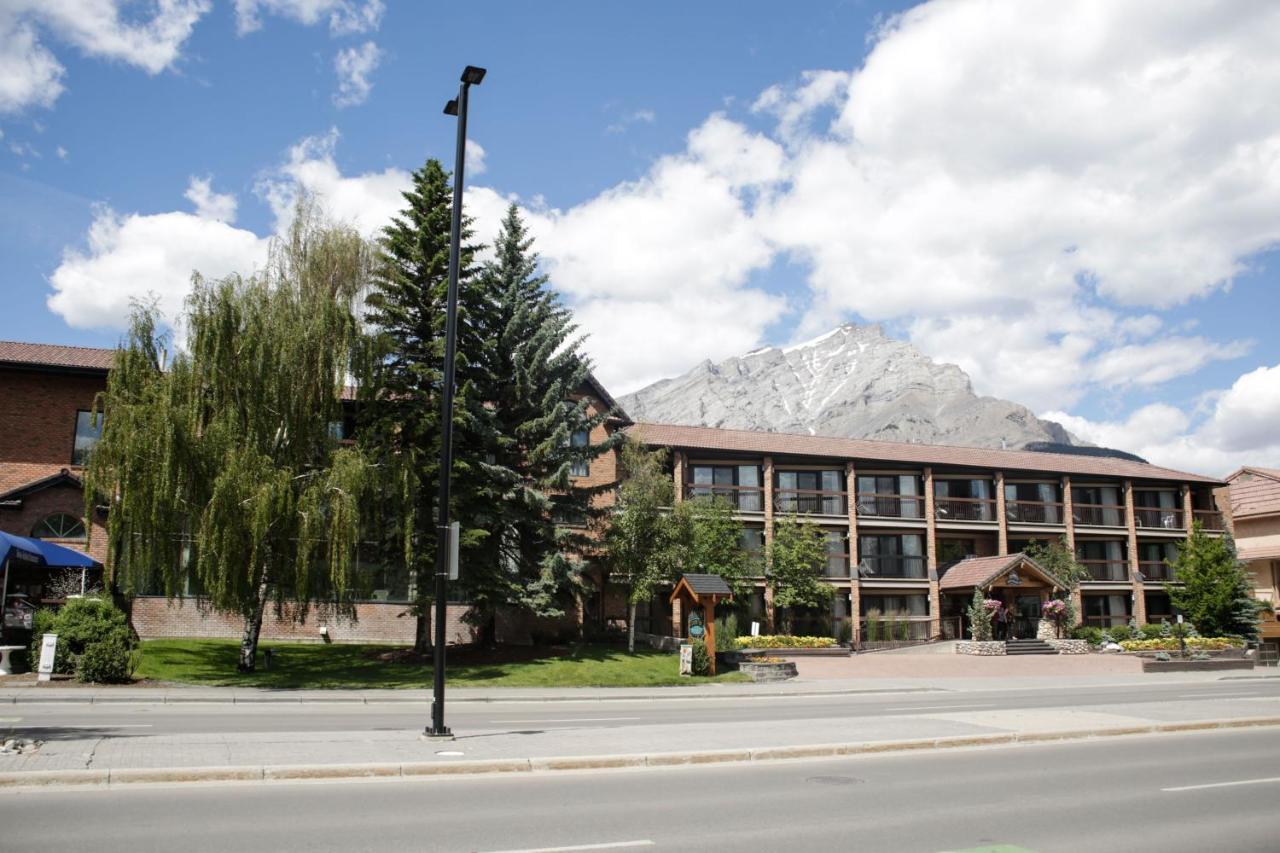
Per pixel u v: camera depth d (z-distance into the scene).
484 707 22.39
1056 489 54.09
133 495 23.45
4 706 19.41
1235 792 11.63
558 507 32.62
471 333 31.34
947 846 8.66
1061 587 44.88
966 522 48.84
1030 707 22.70
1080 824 9.74
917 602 48.84
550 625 37.12
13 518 30.94
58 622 24.14
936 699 25.81
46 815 8.88
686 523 34.53
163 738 13.52
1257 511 59.41
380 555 29.75
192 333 25.33
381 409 29.61
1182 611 48.09
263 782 10.85
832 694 27.67
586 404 34.09
